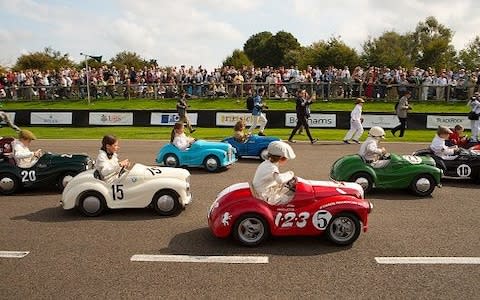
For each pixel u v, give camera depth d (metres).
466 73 28.36
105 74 31.42
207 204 9.29
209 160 12.59
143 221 8.14
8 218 8.38
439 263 6.27
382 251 6.70
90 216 8.41
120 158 14.66
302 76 28.47
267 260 6.37
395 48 69.06
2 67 58.53
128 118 24.84
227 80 29.50
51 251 6.74
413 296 5.32
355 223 6.85
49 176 10.16
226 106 27.95
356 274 5.91
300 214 6.82
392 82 27.55
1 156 10.20
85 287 5.57
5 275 5.93
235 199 6.86
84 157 10.49
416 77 27.50
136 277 5.84
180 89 29.66
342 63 51.94
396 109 19.66
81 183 8.35
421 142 18.19
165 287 5.55
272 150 6.94
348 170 9.90
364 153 9.99
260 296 5.31
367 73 28.38
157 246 6.92
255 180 6.93
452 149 11.23
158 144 17.95
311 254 6.58
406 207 9.07
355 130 18.00
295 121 23.47
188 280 5.74
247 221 6.85
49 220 8.24
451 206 9.16
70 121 24.97
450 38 74.88
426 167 9.84
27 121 25.19
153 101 29.58
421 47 72.81
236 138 14.41
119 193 8.37
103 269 6.09
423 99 27.14
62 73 31.00
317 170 12.63
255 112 19.61
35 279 5.80
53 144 18.12
